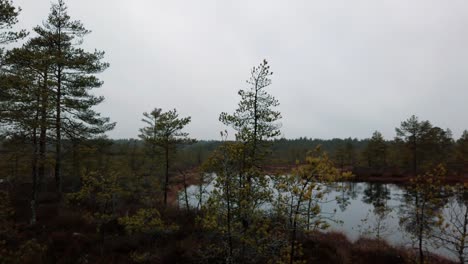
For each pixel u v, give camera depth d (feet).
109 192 35.91
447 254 45.98
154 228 35.83
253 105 44.65
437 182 33.68
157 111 70.33
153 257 33.24
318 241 45.16
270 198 25.73
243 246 26.22
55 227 37.50
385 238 54.44
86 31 55.88
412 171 143.33
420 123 131.95
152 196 62.90
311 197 23.34
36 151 37.14
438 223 32.40
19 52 41.70
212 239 34.68
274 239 26.45
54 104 41.22
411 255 42.93
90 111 55.77
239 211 25.09
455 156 133.90
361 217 74.33
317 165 22.67
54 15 53.62
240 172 26.48
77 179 59.57
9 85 33.63
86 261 31.71
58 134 48.44
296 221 24.20
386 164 162.81
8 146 39.96
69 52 53.01
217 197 25.23
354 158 178.50
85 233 37.60
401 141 148.25
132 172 68.13
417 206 36.06
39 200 46.44
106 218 35.12
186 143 56.75
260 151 42.52
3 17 29.40
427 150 132.77
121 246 35.35
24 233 34.65
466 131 154.71
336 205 89.66
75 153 54.80
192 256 33.09
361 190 119.65
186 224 43.09
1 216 30.81
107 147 63.21
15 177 50.85
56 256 31.71
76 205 45.70
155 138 57.26
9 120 34.47
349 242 50.78
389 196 104.01
